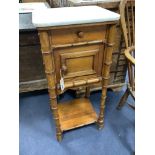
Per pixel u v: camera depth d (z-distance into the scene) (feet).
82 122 4.09
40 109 4.80
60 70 2.95
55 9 3.00
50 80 2.90
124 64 4.75
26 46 3.92
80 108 4.45
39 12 2.83
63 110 4.38
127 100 4.99
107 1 3.59
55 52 2.73
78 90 4.62
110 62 3.12
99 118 4.05
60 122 4.05
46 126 4.32
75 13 2.72
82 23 2.52
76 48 2.81
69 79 3.10
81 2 3.43
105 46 2.95
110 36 2.82
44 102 5.02
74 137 4.05
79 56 2.91
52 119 4.50
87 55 2.95
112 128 4.28
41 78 4.57
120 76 5.03
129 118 4.54
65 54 2.80
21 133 4.13
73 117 4.20
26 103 4.98
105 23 2.65
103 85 3.43
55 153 3.73
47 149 3.80
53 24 2.36
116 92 5.37
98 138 4.04
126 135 4.11
